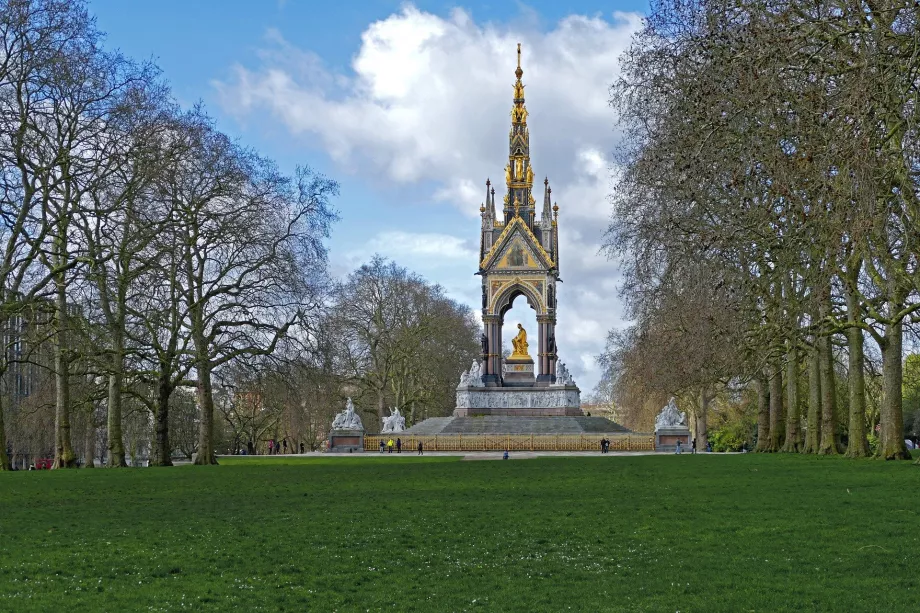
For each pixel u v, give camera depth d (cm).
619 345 13538
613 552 2330
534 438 11394
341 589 1952
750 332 6238
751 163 3766
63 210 6169
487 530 2739
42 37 5781
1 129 5788
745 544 2388
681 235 5538
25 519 3059
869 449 6209
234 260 7469
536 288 12644
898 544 2314
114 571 2114
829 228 3531
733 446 14262
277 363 7512
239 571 2131
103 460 14275
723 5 3950
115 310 7112
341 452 11694
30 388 10775
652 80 5203
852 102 3219
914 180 4062
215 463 7706
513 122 12812
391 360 13562
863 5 3703
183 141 6706
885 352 5766
